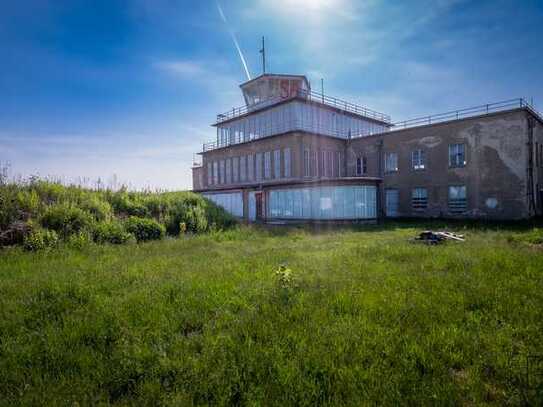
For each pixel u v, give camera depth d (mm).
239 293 5871
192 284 6551
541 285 5863
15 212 12648
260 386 3043
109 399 3016
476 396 2871
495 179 22984
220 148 38250
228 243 13359
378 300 5273
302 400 2838
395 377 3109
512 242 11328
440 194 25969
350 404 2777
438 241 11633
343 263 8430
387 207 29734
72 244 11617
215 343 3916
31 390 3105
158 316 4852
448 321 4430
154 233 14680
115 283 6824
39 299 5898
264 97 35188
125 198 17719
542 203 24734
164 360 3555
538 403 2756
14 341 4121
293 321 4594
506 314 4605
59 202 14625
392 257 9031
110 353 3830
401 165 28656
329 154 32281
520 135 21828
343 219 22578
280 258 9406
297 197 24719
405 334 4027
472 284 6043
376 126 39031
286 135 30797
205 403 2898
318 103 31797
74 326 4539
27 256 9914
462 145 24766
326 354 3578
